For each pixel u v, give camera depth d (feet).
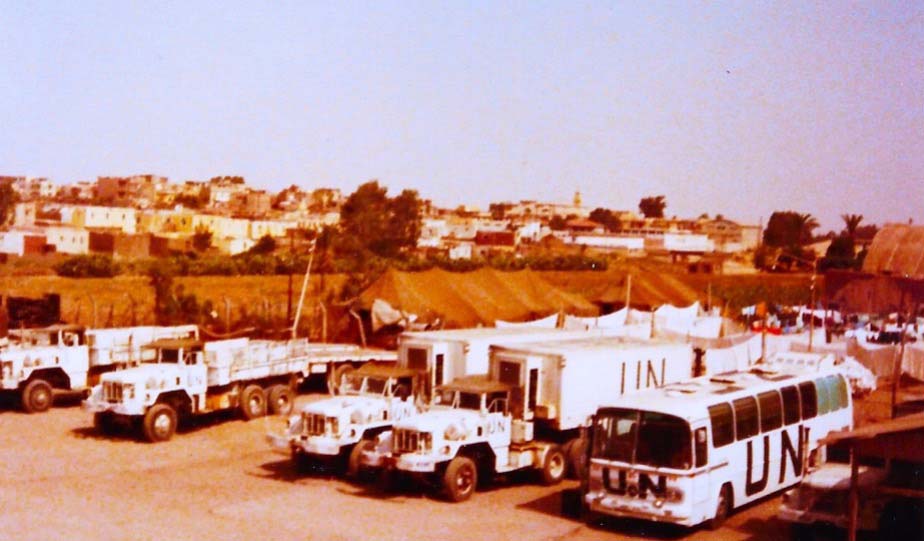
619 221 642.63
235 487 67.87
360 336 130.21
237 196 605.73
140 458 76.89
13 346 96.94
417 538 55.62
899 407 62.34
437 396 69.77
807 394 69.15
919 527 51.47
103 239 317.83
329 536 55.52
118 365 100.48
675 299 169.07
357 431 70.08
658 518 55.31
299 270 217.56
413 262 244.83
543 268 286.87
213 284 201.16
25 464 73.31
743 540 56.18
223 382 89.81
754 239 550.77
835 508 53.21
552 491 69.15
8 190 377.50
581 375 71.51
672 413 55.88
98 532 55.16
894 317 154.81
